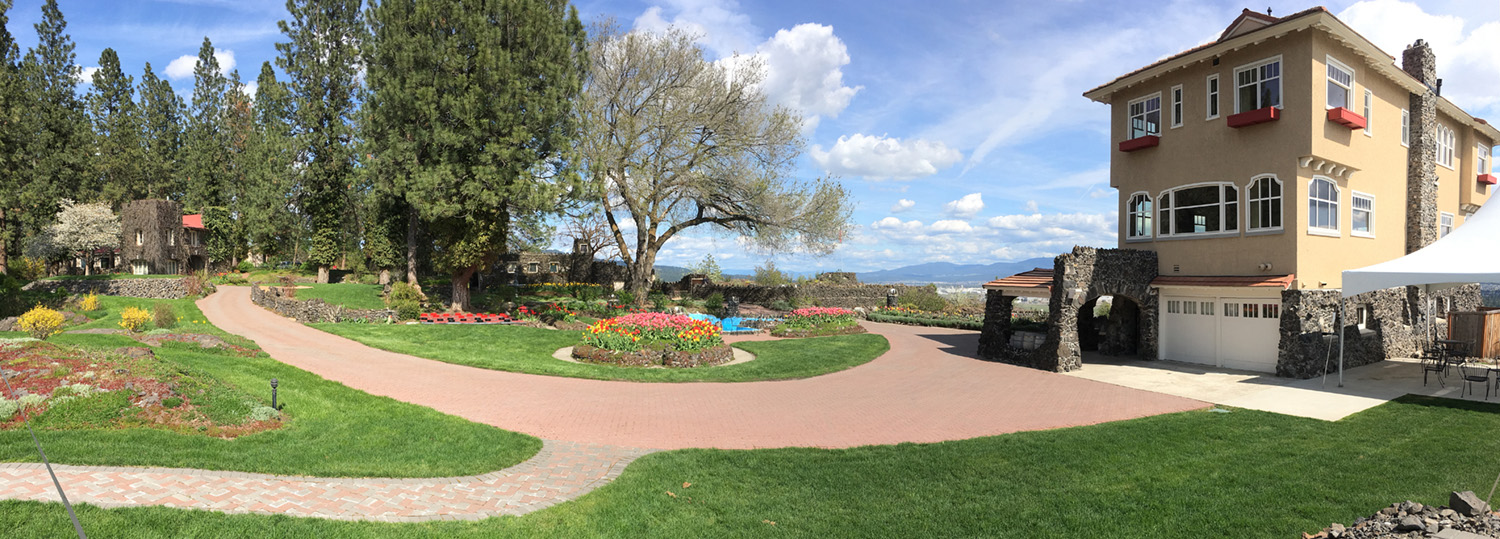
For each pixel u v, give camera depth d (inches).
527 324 965.8
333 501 238.1
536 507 247.3
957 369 646.5
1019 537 222.8
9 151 1256.8
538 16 1015.6
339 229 1518.2
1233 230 620.7
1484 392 489.7
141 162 1892.2
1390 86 689.0
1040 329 831.7
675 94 1224.8
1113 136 742.5
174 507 214.4
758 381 575.2
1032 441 355.6
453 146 981.8
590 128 1171.3
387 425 357.7
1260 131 597.3
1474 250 416.8
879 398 496.1
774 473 296.5
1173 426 389.4
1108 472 295.4
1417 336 741.9
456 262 1040.8
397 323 931.3
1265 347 602.9
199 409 340.8
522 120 1005.2
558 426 390.3
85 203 1609.3
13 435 281.1
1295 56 573.9
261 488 245.3
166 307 753.6
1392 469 290.8
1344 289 473.4
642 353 646.5
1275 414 423.2
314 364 578.2
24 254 1518.2
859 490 273.4
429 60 978.7
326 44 1453.0
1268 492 262.8
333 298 1131.9
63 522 194.4
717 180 1282.0
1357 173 639.1
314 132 1416.1
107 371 367.2
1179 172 666.8
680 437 370.3
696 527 231.6
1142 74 689.6
